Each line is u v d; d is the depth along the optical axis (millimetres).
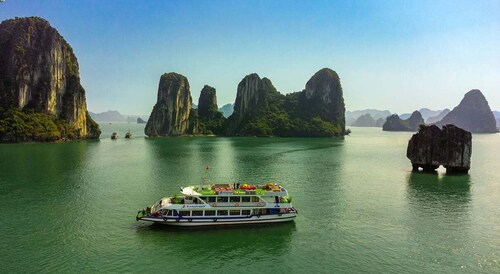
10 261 41219
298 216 58438
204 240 47719
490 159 138750
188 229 50812
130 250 44500
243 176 93250
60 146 168500
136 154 140875
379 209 63375
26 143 179125
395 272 40156
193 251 44594
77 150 151625
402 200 70000
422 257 43938
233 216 51875
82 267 40125
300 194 73625
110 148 164625
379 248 46375
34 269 39469
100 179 85562
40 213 58031
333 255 44188
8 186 76062
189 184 81750
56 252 43656
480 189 80750
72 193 71188
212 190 53625
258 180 88125
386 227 54094
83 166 105125
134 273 39094
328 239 49031
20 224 52875
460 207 65438
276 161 123312
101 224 53125
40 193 70688
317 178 91438
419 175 98375
